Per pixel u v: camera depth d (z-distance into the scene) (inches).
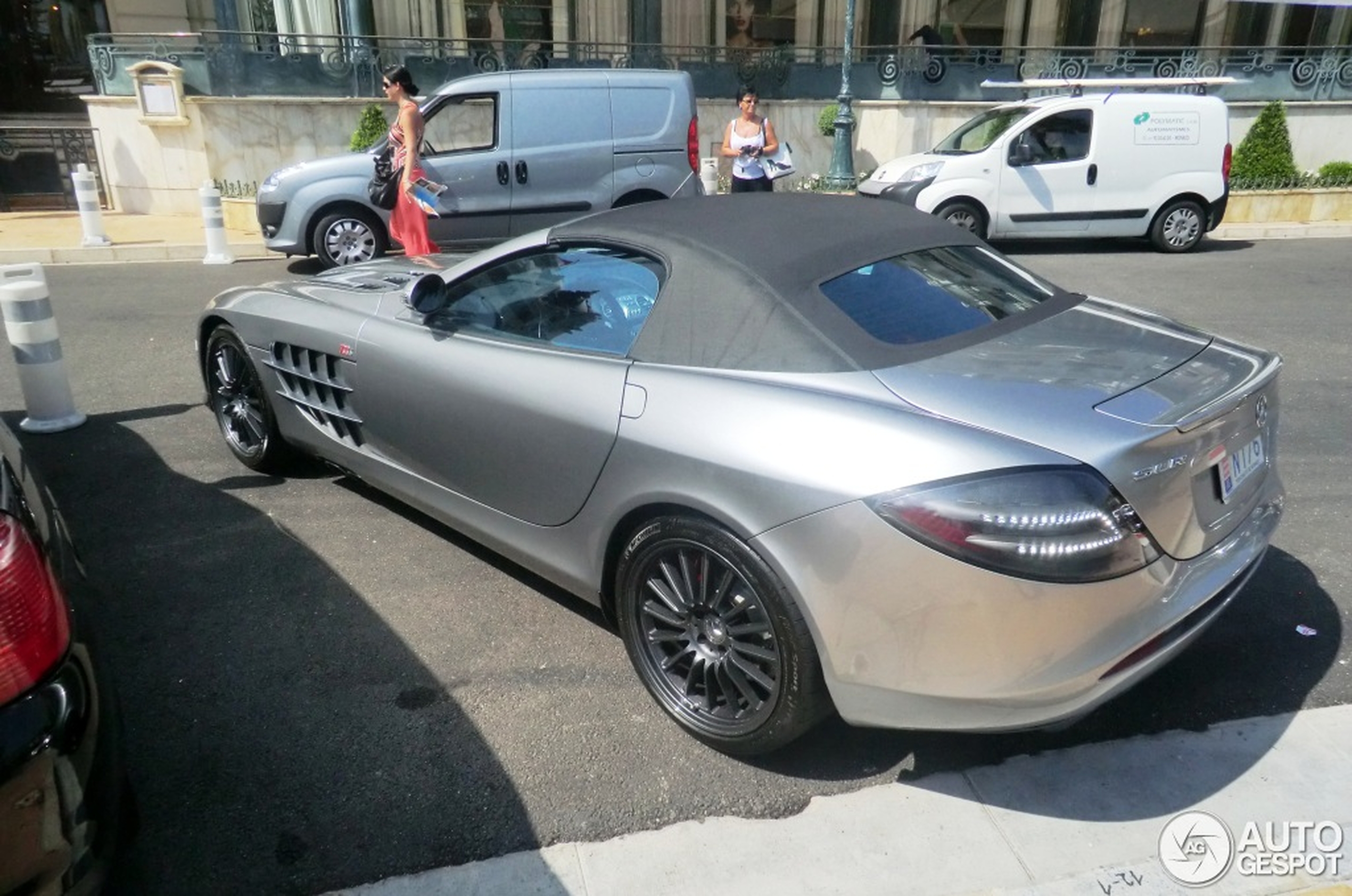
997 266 130.6
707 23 729.0
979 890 91.3
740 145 405.7
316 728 113.7
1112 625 90.0
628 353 116.6
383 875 93.0
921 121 589.3
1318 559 154.3
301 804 101.9
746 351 107.1
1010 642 89.0
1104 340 113.3
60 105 649.0
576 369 119.9
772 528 96.8
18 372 209.6
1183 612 94.9
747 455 99.1
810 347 104.2
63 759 70.7
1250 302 341.7
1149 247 479.8
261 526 163.5
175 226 482.9
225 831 98.0
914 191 446.3
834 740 112.8
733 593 104.3
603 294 123.2
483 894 90.9
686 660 112.9
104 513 167.8
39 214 512.4
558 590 144.9
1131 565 89.7
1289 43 812.6
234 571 148.8
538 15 686.5
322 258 372.5
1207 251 464.8
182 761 108.0
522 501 128.3
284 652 128.5
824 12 747.4
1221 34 801.6
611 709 117.9
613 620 124.2
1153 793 103.7
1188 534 96.3
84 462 189.6
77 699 73.2
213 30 577.3
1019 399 96.0
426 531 162.7
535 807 101.8
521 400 124.0
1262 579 147.9
